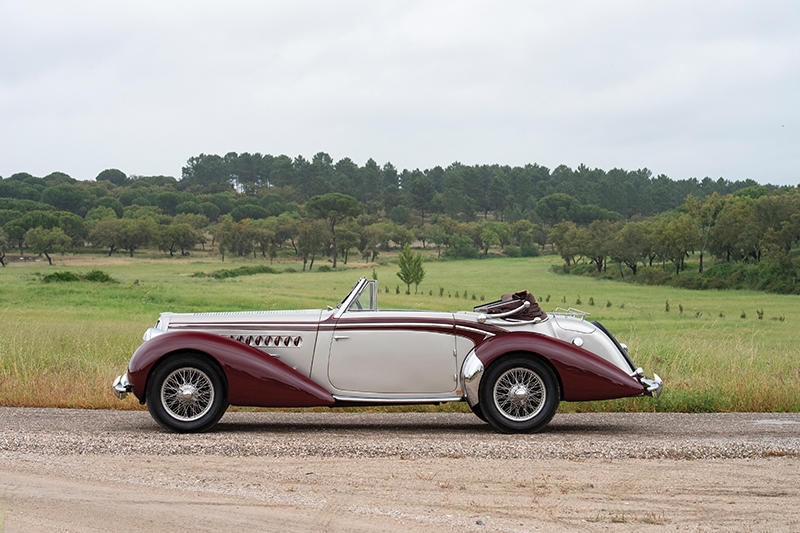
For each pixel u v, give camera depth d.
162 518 4.29
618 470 5.58
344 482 5.14
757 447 6.34
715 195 168.88
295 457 5.95
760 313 63.56
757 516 4.46
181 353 7.26
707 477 5.39
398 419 8.38
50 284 60.97
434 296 86.38
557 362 7.31
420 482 5.16
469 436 7.10
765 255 143.38
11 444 6.18
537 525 4.24
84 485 4.99
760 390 9.66
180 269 165.50
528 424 7.30
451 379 7.49
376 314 7.58
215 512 4.42
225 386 7.25
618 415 8.77
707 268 158.88
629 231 165.50
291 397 7.24
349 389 7.49
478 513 4.46
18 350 13.64
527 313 7.64
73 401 9.19
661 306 81.94
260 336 7.49
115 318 36.34
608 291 118.31
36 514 4.32
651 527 4.23
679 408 9.27
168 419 7.12
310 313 7.63
